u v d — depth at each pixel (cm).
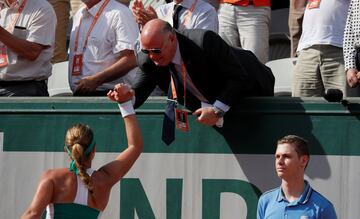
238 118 2455
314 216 2128
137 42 2472
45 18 2792
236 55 2442
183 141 2478
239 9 3167
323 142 2411
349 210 2389
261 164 2441
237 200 2447
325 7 2759
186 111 2417
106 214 2503
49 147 2550
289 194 2166
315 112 2419
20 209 2556
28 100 2569
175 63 2333
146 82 2456
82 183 2014
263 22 3172
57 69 3195
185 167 2477
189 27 2761
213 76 2375
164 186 2483
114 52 2786
